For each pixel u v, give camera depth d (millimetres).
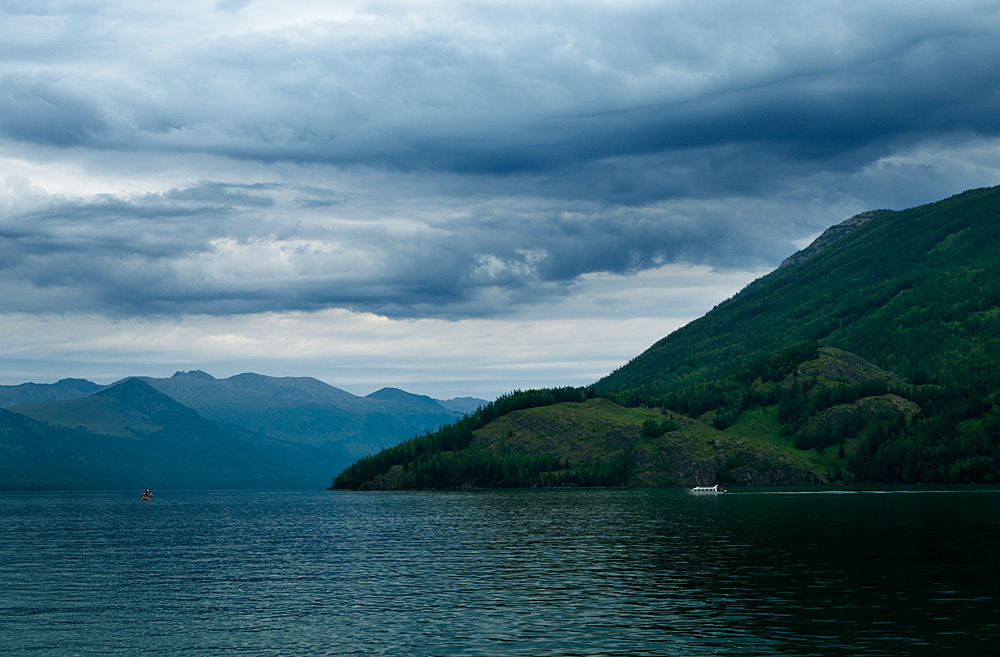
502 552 140000
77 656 72250
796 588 96250
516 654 68938
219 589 105812
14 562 137875
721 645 70438
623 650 69562
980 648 68188
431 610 87812
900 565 113000
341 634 77625
